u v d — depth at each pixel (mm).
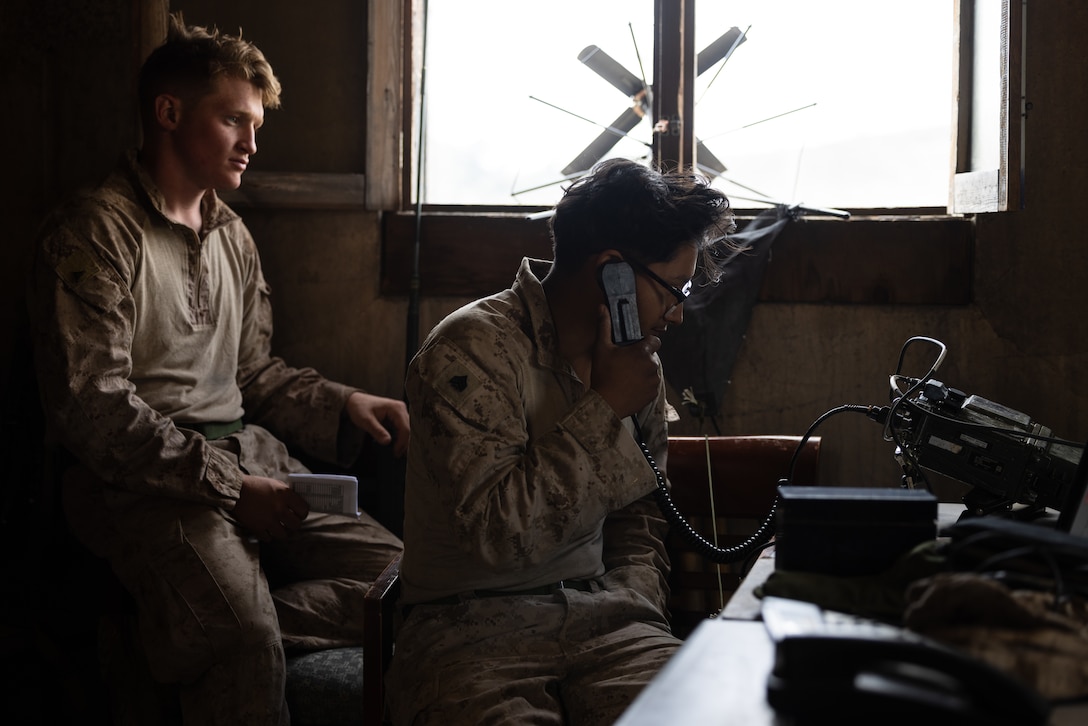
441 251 3059
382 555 2691
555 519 1696
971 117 2908
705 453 2496
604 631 1828
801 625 1056
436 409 1731
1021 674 959
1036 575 1147
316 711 2320
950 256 2863
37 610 2545
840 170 3082
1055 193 2805
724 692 931
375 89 3053
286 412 2891
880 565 1251
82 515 2453
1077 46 2773
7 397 2604
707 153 3111
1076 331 2812
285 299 3127
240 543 2412
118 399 2361
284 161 3133
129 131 3076
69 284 2381
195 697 2320
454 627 1757
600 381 1767
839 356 2936
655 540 2068
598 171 1856
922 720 824
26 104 3102
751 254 2902
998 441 1769
